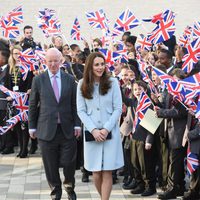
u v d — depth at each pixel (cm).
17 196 804
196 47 790
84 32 1750
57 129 732
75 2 1762
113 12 1764
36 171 950
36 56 1030
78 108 700
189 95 708
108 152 689
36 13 1748
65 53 1118
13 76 1049
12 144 1089
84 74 697
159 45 1038
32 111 745
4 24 1147
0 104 1061
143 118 771
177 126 752
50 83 739
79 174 927
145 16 1762
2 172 944
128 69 839
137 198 787
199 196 759
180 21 1769
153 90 791
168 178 775
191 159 738
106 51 915
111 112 697
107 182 694
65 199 788
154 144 788
